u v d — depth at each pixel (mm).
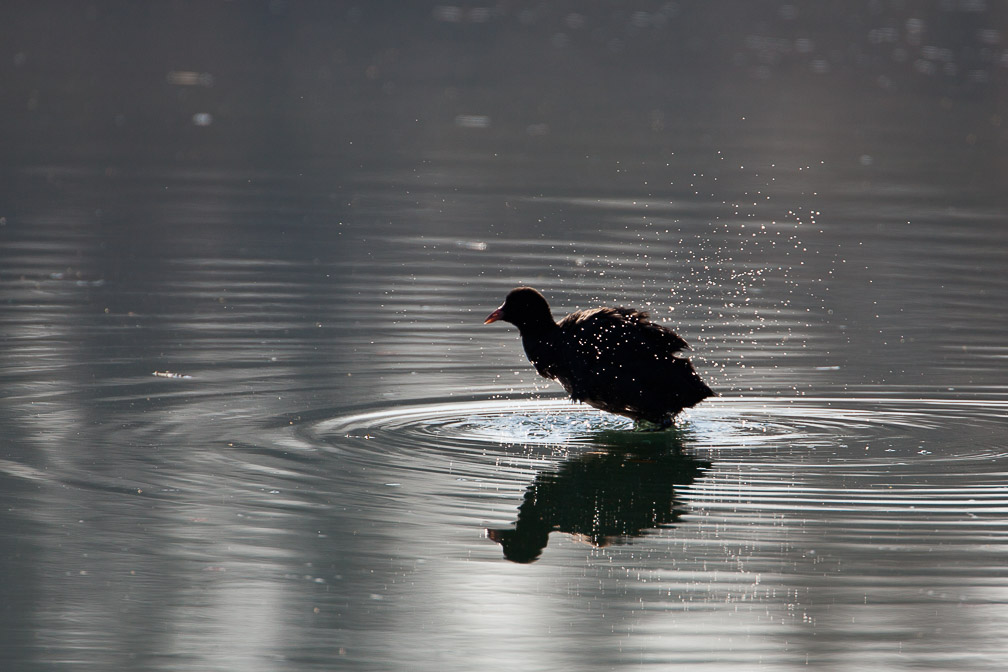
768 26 56906
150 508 10508
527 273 19562
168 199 24359
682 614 8906
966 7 62250
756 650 8352
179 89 37969
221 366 14555
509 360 15242
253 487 11000
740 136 32625
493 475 11469
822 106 37844
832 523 10359
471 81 41625
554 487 11195
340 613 8867
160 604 8930
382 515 10484
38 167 26812
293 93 38156
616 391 12711
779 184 26844
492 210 24172
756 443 12430
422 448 12109
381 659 8219
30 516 10297
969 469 11617
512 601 9094
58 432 12250
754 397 13898
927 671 8125
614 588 9289
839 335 16391
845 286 19000
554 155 29812
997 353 15633
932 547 9875
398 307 17516
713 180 27203
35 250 20219
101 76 39656
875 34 54062
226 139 30891
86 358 14734
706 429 12836
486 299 18062
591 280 19141
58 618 8695
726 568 9609
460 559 9750
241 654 8258
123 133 31094
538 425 12977
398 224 22797
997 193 26375
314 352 15250
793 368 14992
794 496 10969
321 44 49156
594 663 8156
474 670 8109
